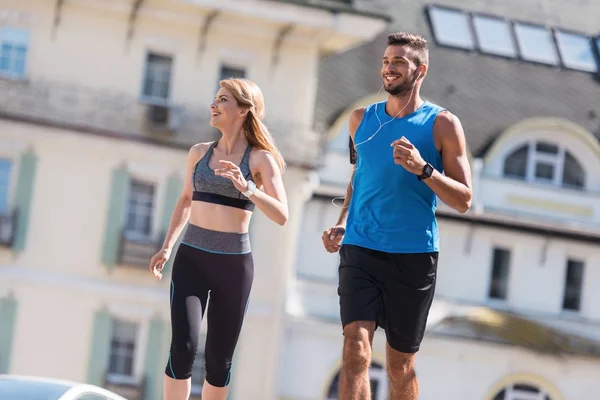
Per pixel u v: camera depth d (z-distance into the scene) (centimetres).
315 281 3672
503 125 4084
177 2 3491
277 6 3519
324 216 3706
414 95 798
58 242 3462
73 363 3462
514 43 4378
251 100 827
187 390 817
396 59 791
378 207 799
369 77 4034
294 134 3606
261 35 3612
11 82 3459
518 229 3884
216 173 794
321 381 3612
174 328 814
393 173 794
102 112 3494
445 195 759
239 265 826
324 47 3700
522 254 3903
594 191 4003
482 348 3722
